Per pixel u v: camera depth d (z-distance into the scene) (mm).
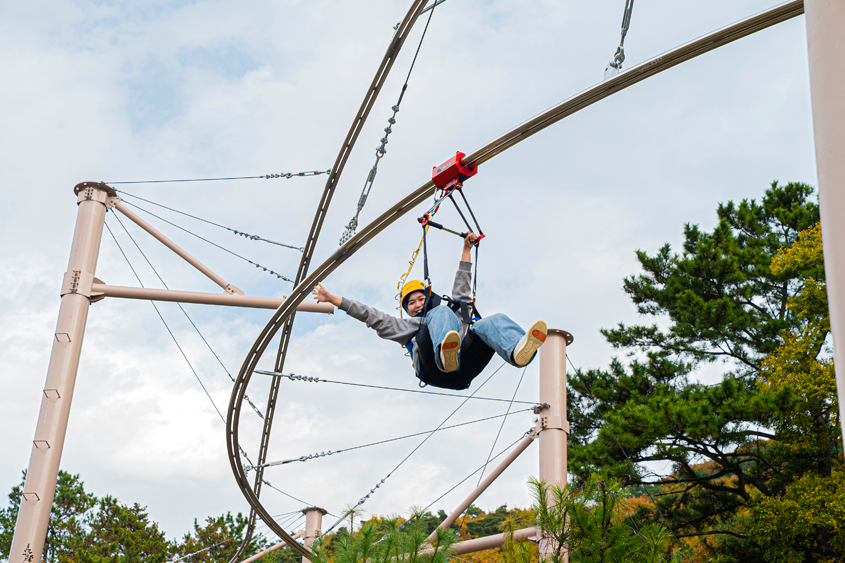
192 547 44000
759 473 24000
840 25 3906
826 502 19328
